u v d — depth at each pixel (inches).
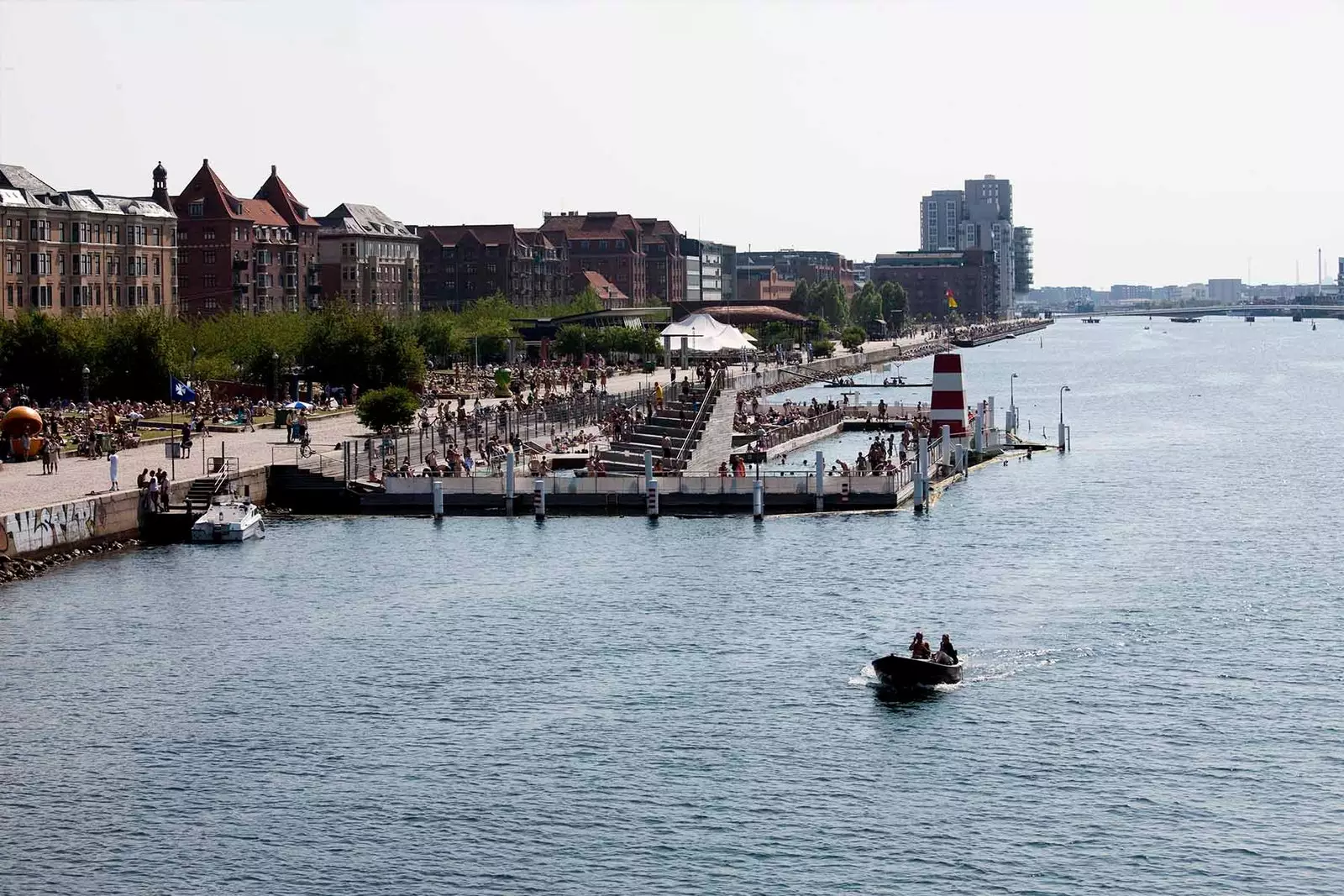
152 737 3243.1
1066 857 2687.0
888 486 5772.6
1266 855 2687.0
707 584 4515.3
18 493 5142.7
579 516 5649.6
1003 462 7406.5
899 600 4308.6
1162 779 2987.2
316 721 3331.7
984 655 3764.8
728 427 7544.3
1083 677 3590.1
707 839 2763.3
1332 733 3211.1
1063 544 5132.9
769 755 3125.0
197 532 5167.3
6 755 3149.6
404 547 5078.7
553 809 2886.3
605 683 3572.8
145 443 6555.1
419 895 2578.7
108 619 4126.5
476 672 3663.9
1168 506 5969.5
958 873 2637.8
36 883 2628.0
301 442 6323.8
